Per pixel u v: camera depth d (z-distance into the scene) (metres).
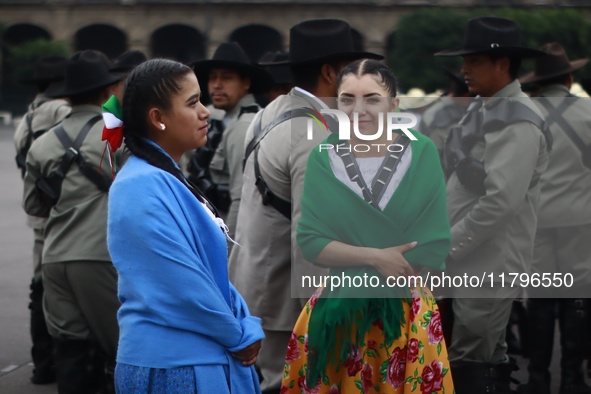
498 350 6.25
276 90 10.31
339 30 6.12
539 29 59.38
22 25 86.31
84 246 7.30
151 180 4.07
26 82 11.67
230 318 4.13
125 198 4.05
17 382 8.79
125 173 4.15
